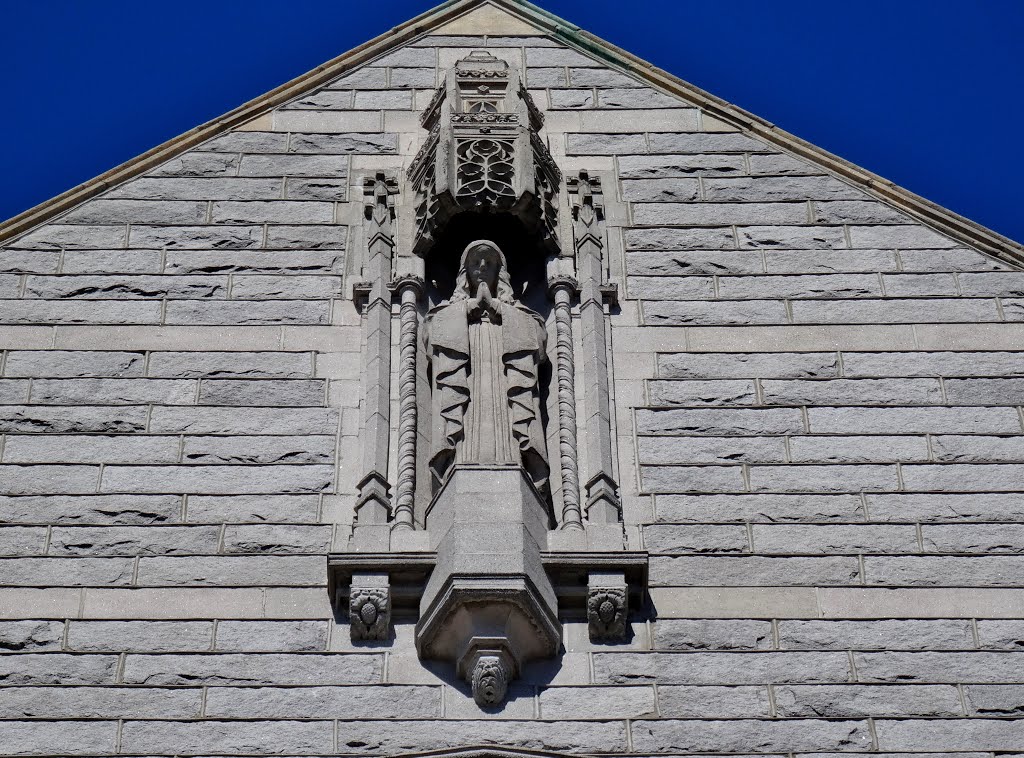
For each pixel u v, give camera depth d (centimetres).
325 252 2669
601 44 2988
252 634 2212
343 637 2208
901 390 2509
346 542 2308
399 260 2644
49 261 2631
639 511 2356
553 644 2178
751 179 2795
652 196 2770
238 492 2361
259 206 2731
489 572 2159
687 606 2253
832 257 2683
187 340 2536
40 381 2478
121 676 2172
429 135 2788
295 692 2155
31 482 2362
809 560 2312
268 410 2455
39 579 2264
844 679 2194
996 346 2572
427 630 2166
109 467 2383
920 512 2369
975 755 2134
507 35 3014
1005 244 2698
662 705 2153
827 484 2394
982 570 2312
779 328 2581
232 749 2105
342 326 2564
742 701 2166
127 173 2753
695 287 2633
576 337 2547
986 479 2408
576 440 2414
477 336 2483
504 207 2641
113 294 2591
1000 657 2225
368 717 2130
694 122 2880
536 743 2111
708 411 2473
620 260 2666
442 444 2355
